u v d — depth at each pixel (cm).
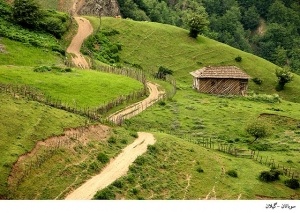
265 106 9094
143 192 4369
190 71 11875
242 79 9962
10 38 9512
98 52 11519
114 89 7775
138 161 4844
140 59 11969
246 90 10062
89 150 4816
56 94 6631
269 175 5444
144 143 5462
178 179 4881
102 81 7994
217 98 9412
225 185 5034
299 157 6469
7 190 3656
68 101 6450
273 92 11594
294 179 5469
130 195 4222
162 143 5547
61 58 9619
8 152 4059
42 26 10912
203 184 4928
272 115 8244
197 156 5575
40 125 4734
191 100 8956
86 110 6088
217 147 6456
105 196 3994
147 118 7162
